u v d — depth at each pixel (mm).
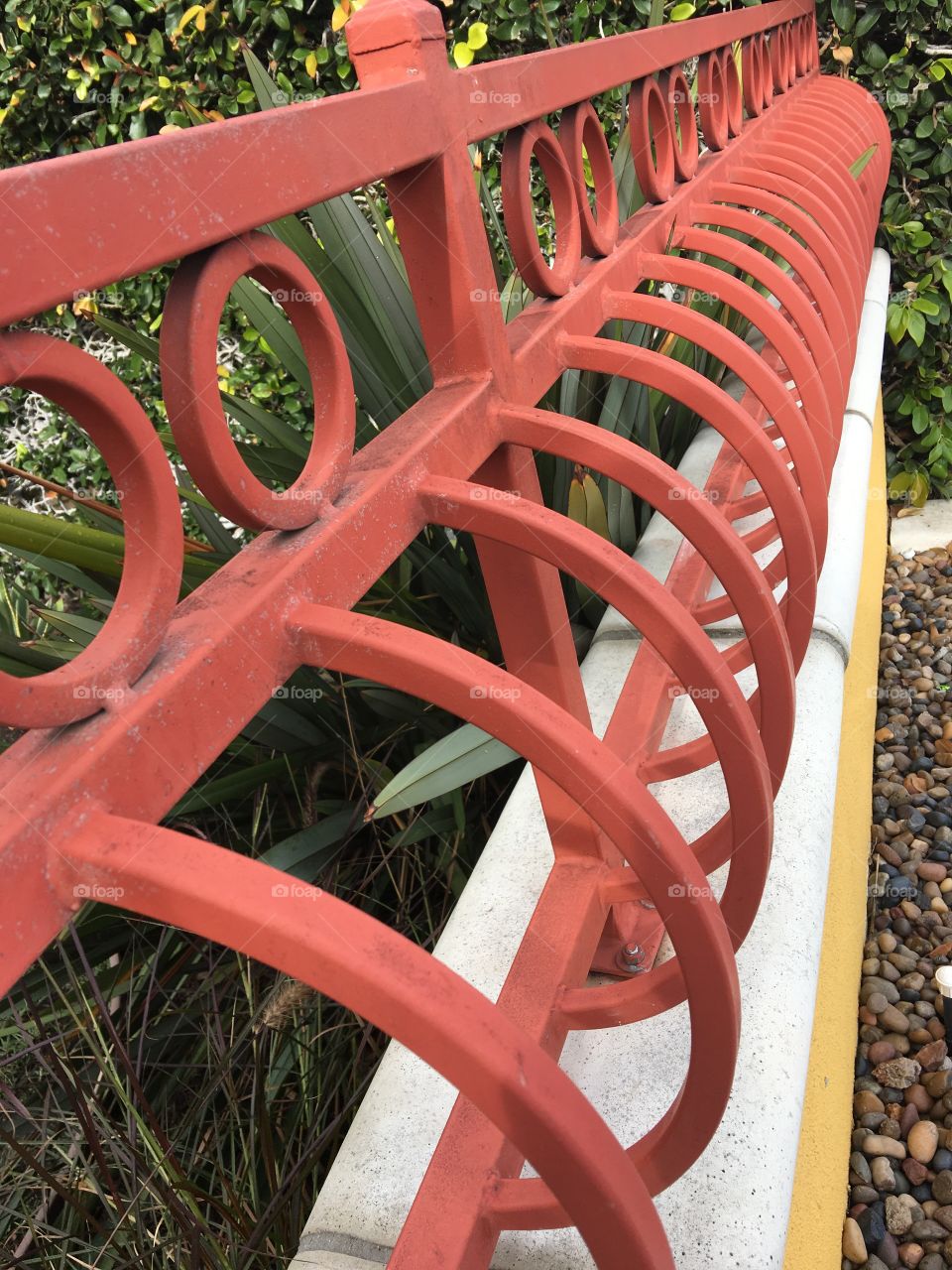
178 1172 1080
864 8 3018
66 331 3771
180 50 3414
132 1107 1097
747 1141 805
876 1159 1456
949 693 2484
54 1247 1151
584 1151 404
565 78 895
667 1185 683
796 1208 976
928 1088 1543
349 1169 856
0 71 3631
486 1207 654
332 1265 797
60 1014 1352
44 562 1663
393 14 623
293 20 3301
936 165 3055
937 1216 1378
